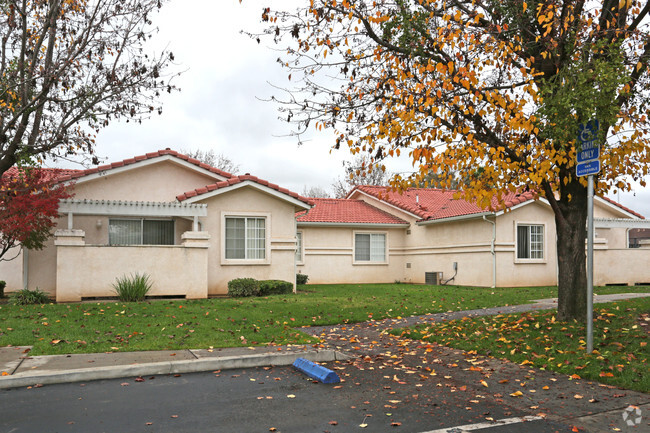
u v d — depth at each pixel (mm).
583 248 9523
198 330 9461
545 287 19656
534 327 9305
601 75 7266
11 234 12602
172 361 7090
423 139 8250
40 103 11492
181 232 17188
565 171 8945
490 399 5820
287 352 7801
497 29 8406
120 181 17297
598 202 23547
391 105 8695
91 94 11570
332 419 5105
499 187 8875
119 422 4941
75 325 9727
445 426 4914
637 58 8680
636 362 6836
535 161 8086
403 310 12734
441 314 12188
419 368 7293
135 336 8859
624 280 20734
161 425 4875
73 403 5531
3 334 8836
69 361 7074
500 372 6957
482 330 9586
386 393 6059
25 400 5625
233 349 8047
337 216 24703
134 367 6754
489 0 8711
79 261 13969
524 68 8078
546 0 8242
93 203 14594
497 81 9539
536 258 20766
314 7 8828
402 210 25656
